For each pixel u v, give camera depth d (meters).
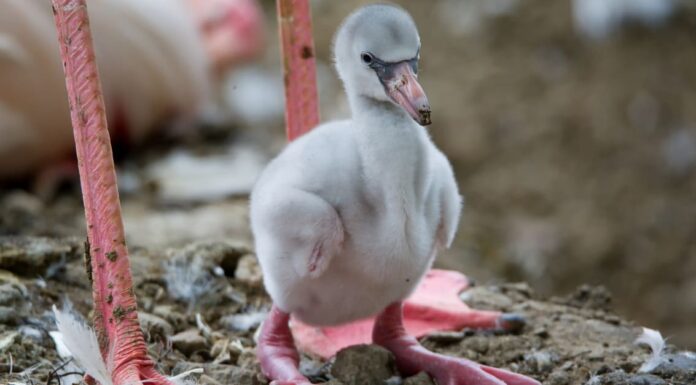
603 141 15.94
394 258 6.34
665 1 17.19
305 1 7.48
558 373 7.01
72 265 8.25
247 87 15.41
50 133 11.38
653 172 15.65
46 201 11.33
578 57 17.08
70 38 6.07
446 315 7.62
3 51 10.66
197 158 12.88
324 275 6.44
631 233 14.98
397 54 6.30
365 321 7.54
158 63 12.40
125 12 11.95
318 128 6.79
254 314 7.82
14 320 7.30
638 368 7.11
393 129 6.29
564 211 15.18
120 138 12.71
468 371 6.57
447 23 17.66
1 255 7.97
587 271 14.59
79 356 6.14
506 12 17.66
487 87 16.59
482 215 15.06
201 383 6.61
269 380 6.79
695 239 14.94
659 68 16.77
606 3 17.14
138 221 10.76
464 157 15.80
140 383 6.01
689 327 14.08
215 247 8.41
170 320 7.62
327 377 6.87
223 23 14.01
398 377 6.73
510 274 13.95
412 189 6.27
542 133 16.00
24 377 6.70
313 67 7.60
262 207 6.36
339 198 6.29
